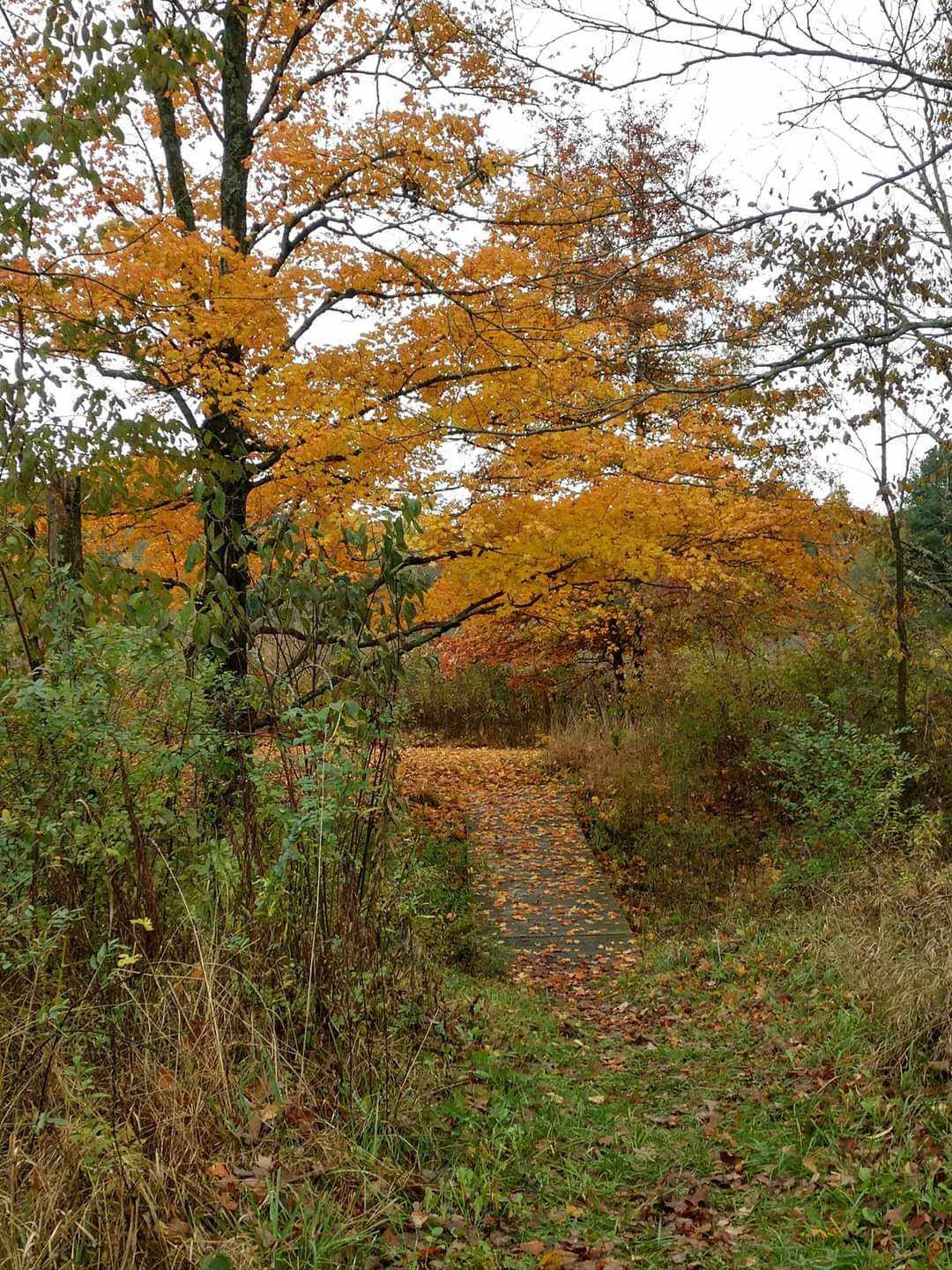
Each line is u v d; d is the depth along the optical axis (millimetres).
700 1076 5652
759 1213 3957
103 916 3908
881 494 9789
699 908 10227
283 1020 4055
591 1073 5699
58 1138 2965
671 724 13891
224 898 4223
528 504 8695
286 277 7555
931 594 10875
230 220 9078
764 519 10070
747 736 12453
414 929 5359
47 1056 3156
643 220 8156
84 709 3865
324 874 4473
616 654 16422
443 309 8086
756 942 7988
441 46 8516
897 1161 4039
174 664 4480
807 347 6047
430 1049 4879
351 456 7996
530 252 8609
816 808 9078
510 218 8680
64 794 3840
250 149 9062
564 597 9914
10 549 4430
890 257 7277
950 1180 3818
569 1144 4523
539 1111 4770
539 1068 5414
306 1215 3131
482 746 19688
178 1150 3176
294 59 9328
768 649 13867
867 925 6914
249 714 4789
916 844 7938
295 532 5203
